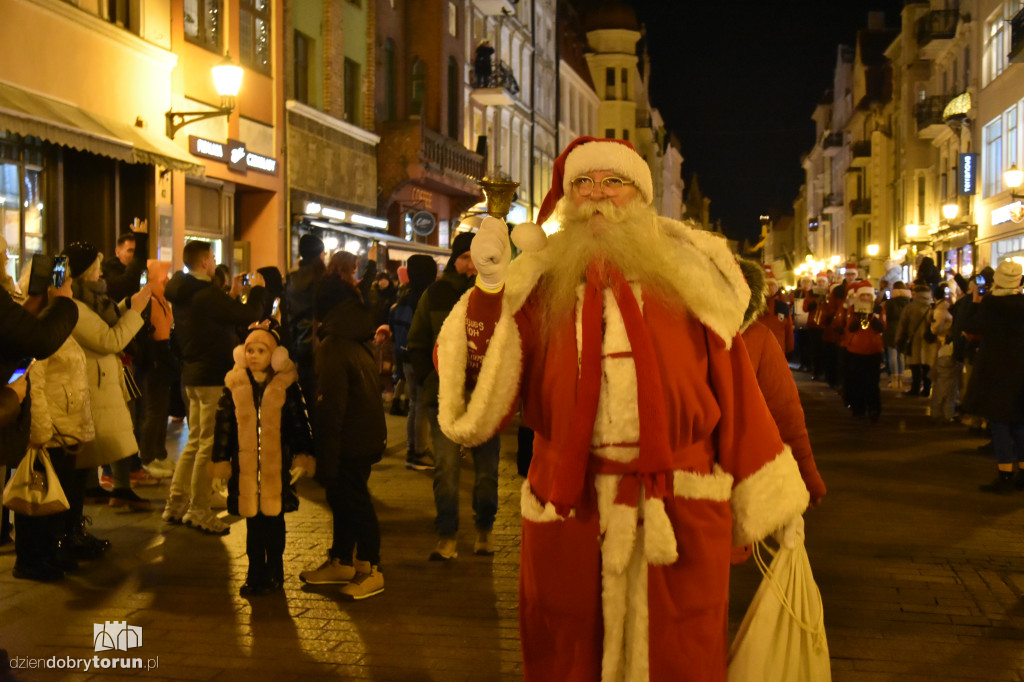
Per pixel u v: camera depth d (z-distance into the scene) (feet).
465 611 17.43
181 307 23.52
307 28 73.67
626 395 9.05
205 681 14.32
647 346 9.04
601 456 9.18
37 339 13.92
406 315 41.47
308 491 28.07
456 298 21.01
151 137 51.67
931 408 45.06
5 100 39.42
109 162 51.03
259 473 18.15
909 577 19.67
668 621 9.02
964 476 31.14
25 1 42.83
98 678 14.40
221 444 18.08
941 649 15.70
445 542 20.81
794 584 10.30
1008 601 18.13
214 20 60.64
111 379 21.40
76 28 46.57
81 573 19.65
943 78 120.37
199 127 58.59
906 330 57.26
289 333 29.25
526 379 9.58
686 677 9.03
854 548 21.98
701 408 9.30
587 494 9.21
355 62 82.48
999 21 93.09
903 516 25.30
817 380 70.64
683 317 9.40
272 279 30.60
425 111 95.55
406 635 16.24
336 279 18.63
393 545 22.06
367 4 83.76
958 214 104.68
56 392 18.66
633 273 9.32
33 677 14.38
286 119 69.15
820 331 69.87
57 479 18.07
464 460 33.32
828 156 241.35
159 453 28.91
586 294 9.27
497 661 15.08
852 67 219.20
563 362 9.25
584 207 9.57
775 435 9.71
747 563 20.77
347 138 79.61
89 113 47.03
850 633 16.43
